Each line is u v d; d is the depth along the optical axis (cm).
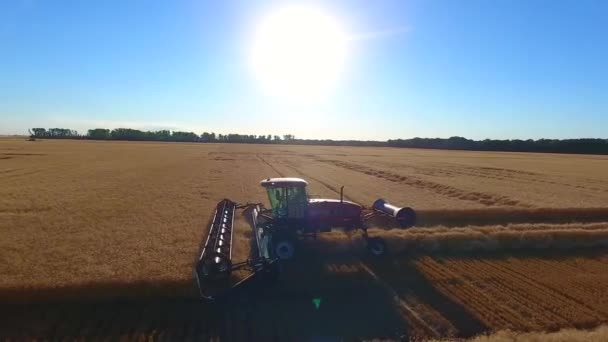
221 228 1719
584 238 1909
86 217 2150
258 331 1077
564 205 2870
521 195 3362
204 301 1235
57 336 1030
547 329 1122
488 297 1310
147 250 1581
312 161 7206
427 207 2714
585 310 1229
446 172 5391
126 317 1136
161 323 1108
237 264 1373
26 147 9438
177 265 1398
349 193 3306
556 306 1251
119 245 1645
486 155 11144
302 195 1738
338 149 13725
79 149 9094
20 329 1061
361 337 1061
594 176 5203
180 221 2080
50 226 1945
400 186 3822
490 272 1534
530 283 1431
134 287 1239
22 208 2358
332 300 1268
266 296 1281
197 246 1644
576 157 10912
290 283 1370
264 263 1282
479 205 2827
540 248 1855
